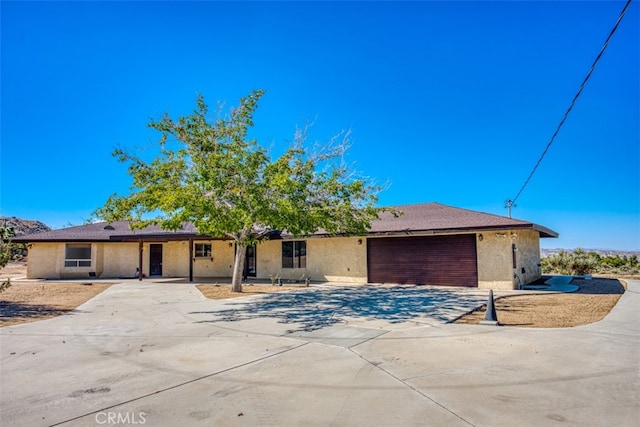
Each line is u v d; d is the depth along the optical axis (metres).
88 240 23.23
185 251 24.14
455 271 16.59
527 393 4.51
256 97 13.02
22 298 14.13
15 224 58.75
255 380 5.09
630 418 3.86
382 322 8.94
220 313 10.48
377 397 4.46
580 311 10.03
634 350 6.26
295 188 11.07
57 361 6.09
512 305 11.22
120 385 4.98
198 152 12.34
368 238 18.80
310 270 20.31
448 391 4.61
